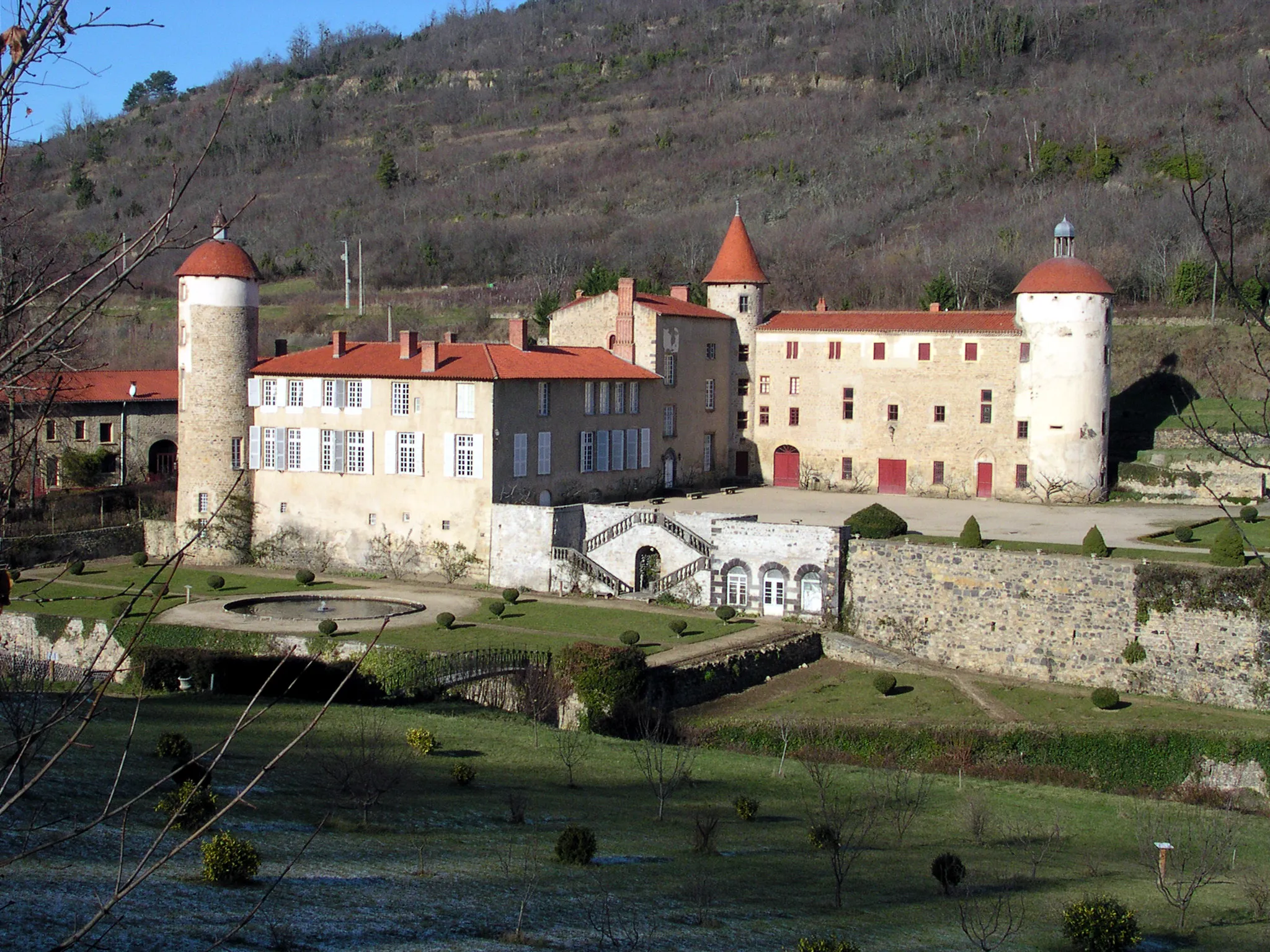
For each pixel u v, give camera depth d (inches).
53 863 1182.9
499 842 1531.7
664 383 3976.4
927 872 1600.6
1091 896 1520.7
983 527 3405.5
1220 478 3924.7
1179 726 2378.2
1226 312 4975.4
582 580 3225.9
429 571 3380.9
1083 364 3897.6
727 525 3127.5
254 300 3580.2
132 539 3641.7
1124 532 3316.9
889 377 4156.0
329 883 1277.1
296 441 3518.7
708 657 2657.5
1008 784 2218.3
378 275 6850.4
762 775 2137.1
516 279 6609.3
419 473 3388.3
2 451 586.9
